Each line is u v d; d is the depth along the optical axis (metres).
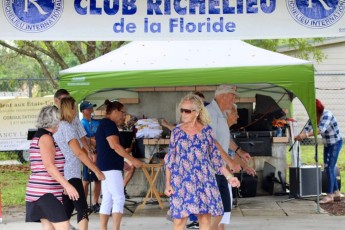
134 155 11.60
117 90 12.52
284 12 6.81
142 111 12.55
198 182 6.03
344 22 6.77
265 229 8.73
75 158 6.76
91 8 6.85
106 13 6.85
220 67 9.71
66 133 6.68
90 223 9.38
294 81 9.60
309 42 18.20
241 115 12.07
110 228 8.98
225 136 6.86
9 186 14.22
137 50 10.57
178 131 6.15
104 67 9.88
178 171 6.07
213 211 6.02
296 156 11.73
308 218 9.55
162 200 11.57
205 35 6.84
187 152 6.07
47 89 24.00
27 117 13.30
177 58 10.16
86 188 10.20
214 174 6.18
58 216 5.95
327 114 10.72
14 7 6.83
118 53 10.55
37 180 5.97
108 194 7.63
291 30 6.81
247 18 6.82
